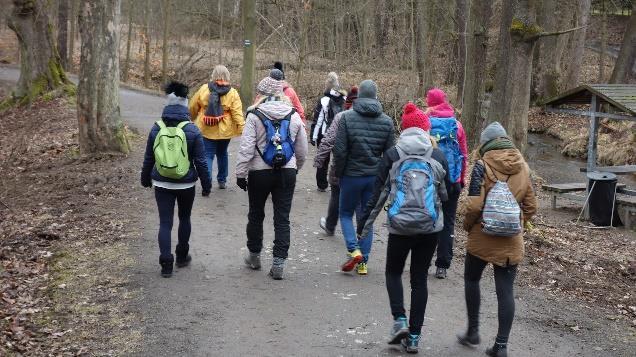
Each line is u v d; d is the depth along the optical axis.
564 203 13.52
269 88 6.39
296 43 27.33
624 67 27.41
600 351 5.51
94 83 12.71
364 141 6.39
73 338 5.38
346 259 7.41
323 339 5.34
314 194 10.38
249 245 6.82
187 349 5.14
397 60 26.97
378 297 6.29
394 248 5.00
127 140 13.29
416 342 5.11
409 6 27.23
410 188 4.87
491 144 5.11
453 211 6.88
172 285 6.43
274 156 6.28
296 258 7.37
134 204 9.47
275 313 5.84
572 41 31.06
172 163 6.30
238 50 36.25
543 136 25.86
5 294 6.34
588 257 9.00
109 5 12.52
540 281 7.54
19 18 21.64
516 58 12.84
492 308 6.31
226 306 5.96
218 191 10.17
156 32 37.72
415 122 5.10
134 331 5.46
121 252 7.39
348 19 28.50
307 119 21.03
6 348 5.20
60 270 6.92
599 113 12.32
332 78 10.13
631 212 11.34
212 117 9.62
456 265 7.49
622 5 39.34
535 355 5.30
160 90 28.91
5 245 7.89
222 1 33.16
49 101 21.25
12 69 33.97
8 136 17.48
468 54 17.42
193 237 7.95
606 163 19.94
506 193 4.93
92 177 11.20
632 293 7.51
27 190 10.96
